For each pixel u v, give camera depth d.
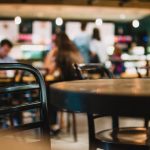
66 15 11.80
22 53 10.89
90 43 7.00
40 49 10.98
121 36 12.48
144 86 1.13
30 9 10.63
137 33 12.55
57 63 4.84
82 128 4.83
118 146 1.47
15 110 1.27
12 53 10.78
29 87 1.35
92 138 1.61
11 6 10.10
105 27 11.84
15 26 11.16
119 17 12.15
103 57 7.02
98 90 0.92
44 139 1.35
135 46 11.84
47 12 11.20
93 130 1.62
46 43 11.26
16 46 10.93
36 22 11.32
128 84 1.25
